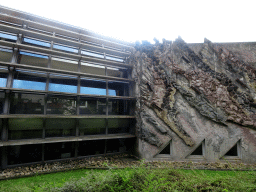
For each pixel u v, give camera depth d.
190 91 11.23
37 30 10.69
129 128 12.66
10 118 8.70
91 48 11.82
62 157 10.09
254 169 9.62
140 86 11.77
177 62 11.65
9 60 9.11
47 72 9.95
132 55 12.92
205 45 11.81
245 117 10.84
